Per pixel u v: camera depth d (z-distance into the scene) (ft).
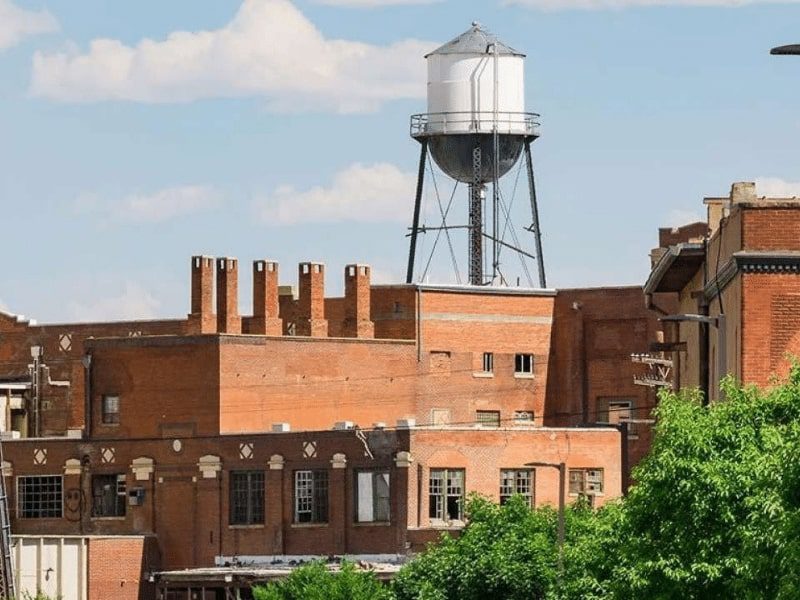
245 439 504.02
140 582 506.48
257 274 548.31
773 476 216.74
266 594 416.67
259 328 547.08
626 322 568.41
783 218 285.02
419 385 554.87
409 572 382.01
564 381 574.56
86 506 522.88
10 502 529.45
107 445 522.06
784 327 283.59
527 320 572.51
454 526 481.46
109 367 525.34
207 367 514.27
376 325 560.61
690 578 236.43
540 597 368.68
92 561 497.87
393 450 483.51
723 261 303.48
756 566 216.74
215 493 507.71
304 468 496.64
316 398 531.91
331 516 491.72
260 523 501.56
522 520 383.65
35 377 594.65
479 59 582.76
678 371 371.35
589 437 492.95
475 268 583.17
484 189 584.40
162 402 518.78
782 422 244.63
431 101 586.86
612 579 261.65
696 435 242.78
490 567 371.35
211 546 506.89
